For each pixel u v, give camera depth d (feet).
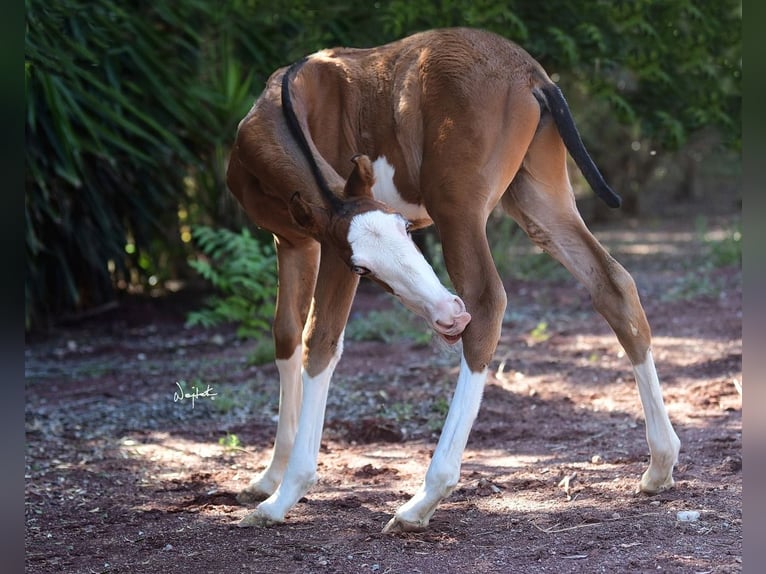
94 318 36.58
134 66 35.14
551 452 19.36
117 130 34.78
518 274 40.98
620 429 20.68
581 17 35.17
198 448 21.03
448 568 13.37
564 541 14.21
